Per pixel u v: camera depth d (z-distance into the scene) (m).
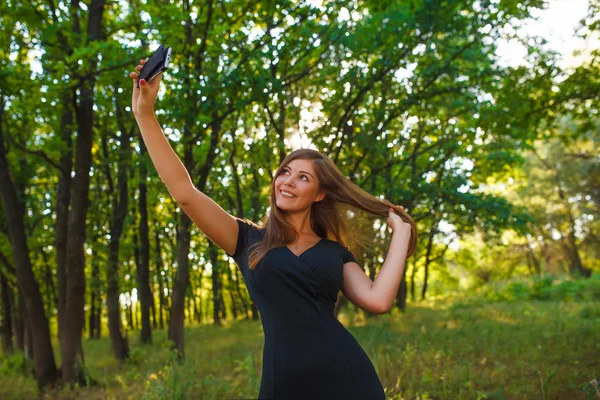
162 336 19.55
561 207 31.58
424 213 18.27
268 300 2.09
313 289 2.09
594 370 6.61
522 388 5.92
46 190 15.97
